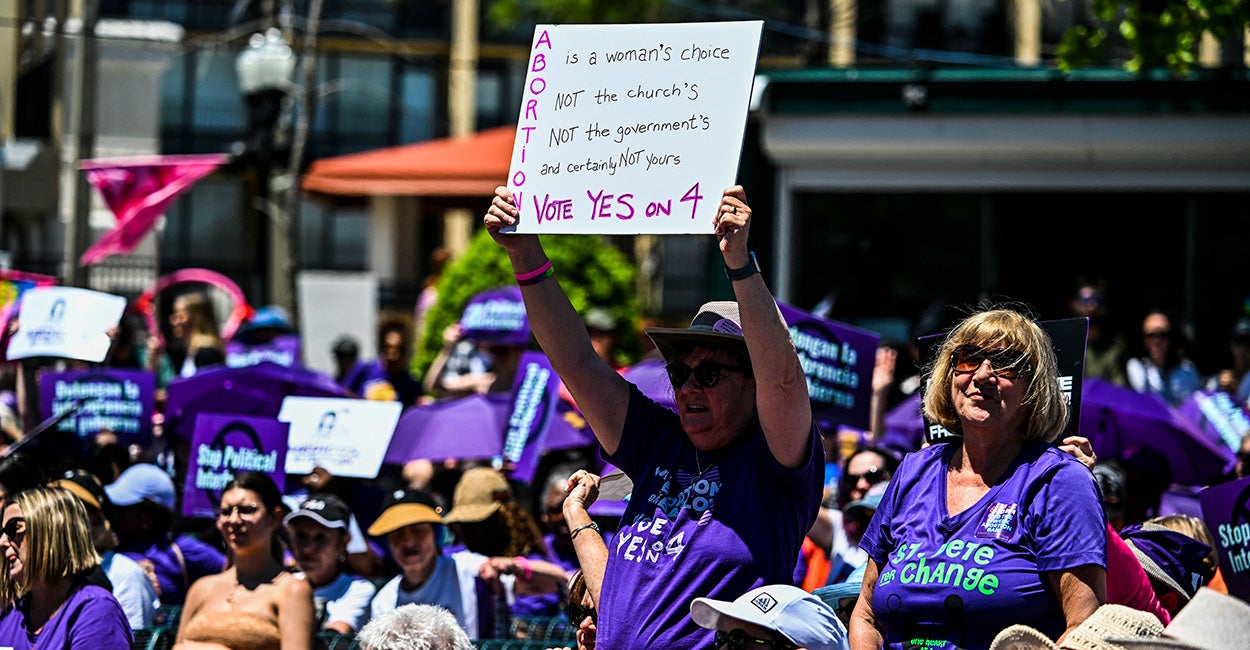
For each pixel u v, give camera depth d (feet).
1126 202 83.41
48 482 50.39
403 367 86.79
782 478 29.76
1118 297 83.71
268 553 44.75
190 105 210.59
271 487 44.98
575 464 59.36
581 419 67.97
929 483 30.27
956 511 29.55
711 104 30.68
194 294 84.89
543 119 31.78
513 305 72.90
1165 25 67.00
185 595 53.21
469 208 154.30
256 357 81.41
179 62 210.18
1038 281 84.02
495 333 72.95
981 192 84.17
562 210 31.24
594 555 32.68
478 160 148.56
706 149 30.48
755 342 28.58
